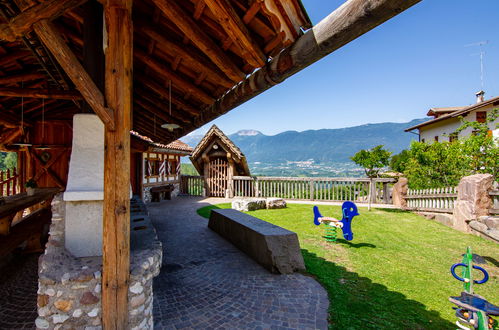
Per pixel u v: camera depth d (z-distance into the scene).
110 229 2.26
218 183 14.75
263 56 2.52
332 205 11.42
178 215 9.37
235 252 5.35
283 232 4.72
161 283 3.92
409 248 5.52
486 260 4.87
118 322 2.29
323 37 1.86
